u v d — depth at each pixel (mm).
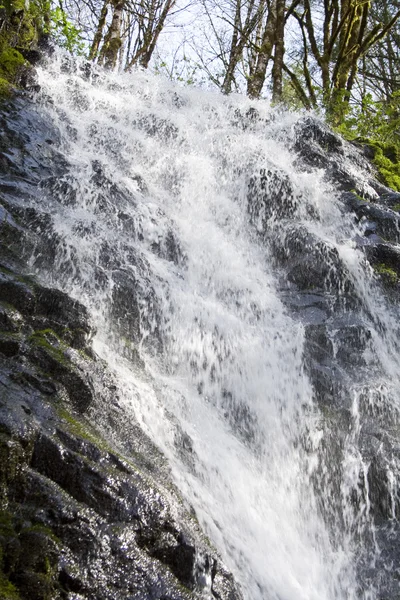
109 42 14688
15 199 7160
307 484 6684
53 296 5582
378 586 5934
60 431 4320
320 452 6875
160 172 9773
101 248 7156
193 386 6867
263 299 8195
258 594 5172
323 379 7395
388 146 12344
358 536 6473
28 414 4316
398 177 11711
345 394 7301
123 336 6633
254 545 5613
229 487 5875
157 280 7387
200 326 7266
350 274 8570
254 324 7934
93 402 4988
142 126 10664
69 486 4098
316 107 14617
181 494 5102
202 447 5984
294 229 9086
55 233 6852
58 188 7695
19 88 9656
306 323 7930
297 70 18422
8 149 7949
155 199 9180
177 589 3949
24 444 3992
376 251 9164
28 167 7879
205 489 5617
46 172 7992
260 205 9719
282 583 5492
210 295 8086
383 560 6148
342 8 16031
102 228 7488
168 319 7117
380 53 20891
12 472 3824
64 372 4840
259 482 6324
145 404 5637
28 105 9117
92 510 4000
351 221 9867
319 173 10594
